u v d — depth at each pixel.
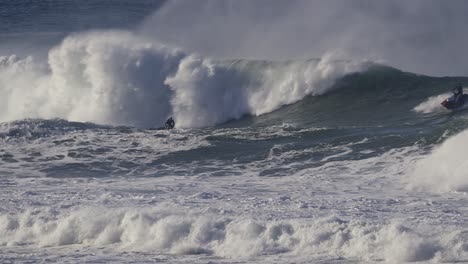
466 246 33.94
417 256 34.03
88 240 41.97
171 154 84.31
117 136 92.12
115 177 75.38
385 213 48.06
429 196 56.00
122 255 38.06
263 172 75.19
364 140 83.38
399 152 77.75
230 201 54.69
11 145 89.81
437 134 80.62
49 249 40.47
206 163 80.88
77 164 81.38
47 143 90.00
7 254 39.34
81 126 97.00
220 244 38.53
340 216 46.84
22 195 59.69
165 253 38.31
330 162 76.94
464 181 58.69
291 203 52.94
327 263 34.50
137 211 43.38
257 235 38.66
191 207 51.47
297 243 37.41
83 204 54.06
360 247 35.59
